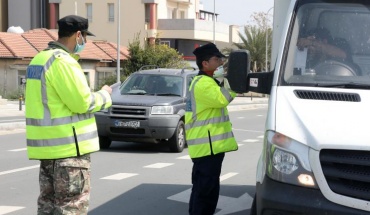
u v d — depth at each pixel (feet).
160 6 194.90
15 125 64.03
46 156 16.08
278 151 15.29
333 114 15.57
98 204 26.99
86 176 16.53
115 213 25.31
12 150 45.06
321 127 15.14
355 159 14.43
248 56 18.15
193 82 21.25
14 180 32.35
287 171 15.05
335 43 18.20
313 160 14.71
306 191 14.73
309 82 17.42
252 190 30.76
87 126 16.42
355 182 14.43
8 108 106.32
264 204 15.30
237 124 83.56
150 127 43.68
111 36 193.57
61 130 16.02
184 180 33.22
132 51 154.92
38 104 16.14
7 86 140.46
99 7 194.08
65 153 16.05
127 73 152.76
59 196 16.39
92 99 16.17
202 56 21.54
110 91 17.10
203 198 21.42
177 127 44.78
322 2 19.06
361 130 14.84
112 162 39.81
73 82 15.80
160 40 193.57
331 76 17.52
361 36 18.22
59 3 196.85
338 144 14.55
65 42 16.76
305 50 18.20
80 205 16.46
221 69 21.72
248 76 18.25
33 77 16.21
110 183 32.12
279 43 20.13
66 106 16.19
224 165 39.86
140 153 44.80
